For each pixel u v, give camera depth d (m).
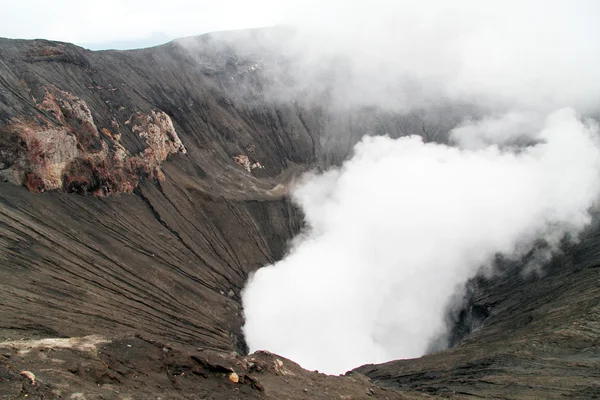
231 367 31.22
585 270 73.75
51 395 20.77
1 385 20.20
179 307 74.75
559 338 50.38
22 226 63.56
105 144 91.62
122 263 73.94
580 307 57.56
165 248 87.75
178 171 110.69
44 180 74.62
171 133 114.50
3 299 47.06
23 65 88.06
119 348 27.72
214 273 93.75
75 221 75.00
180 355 29.09
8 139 71.06
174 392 25.58
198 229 101.38
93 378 24.08
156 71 135.12
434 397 40.91
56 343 26.89
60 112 84.31
